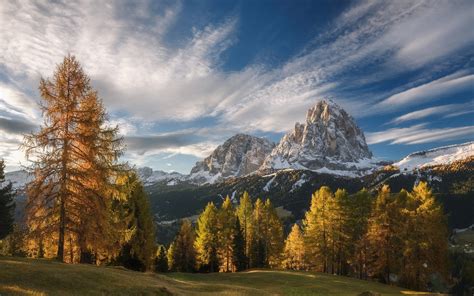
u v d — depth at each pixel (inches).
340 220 2171.5
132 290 749.9
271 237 2864.2
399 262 1850.4
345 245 2167.8
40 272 721.6
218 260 2669.8
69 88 1067.3
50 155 1018.7
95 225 1060.5
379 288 1547.7
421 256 1780.3
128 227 1542.8
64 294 616.7
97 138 1051.9
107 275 832.3
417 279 1790.1
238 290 1077.1
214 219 2655.0
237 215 2987.2
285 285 1514.5
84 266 926.4
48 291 613.9
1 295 519.8
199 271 2687.0
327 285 1525.6
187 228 2795.3
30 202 1006.4
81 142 1042.7
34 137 1005.2
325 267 2281.0
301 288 1441.9
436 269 1787.6
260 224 2896.2
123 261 1558.8
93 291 685.9
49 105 1043.9
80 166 1062.4
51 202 1031.6
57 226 1026.7
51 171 1019.9
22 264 770.8
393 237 1879.9
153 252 1670.8
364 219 2169.0
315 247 2245.3
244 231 2928.2
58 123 1042.1
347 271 2364.7
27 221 1007.6
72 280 722.8
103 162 1075.3
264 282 1596.9
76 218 1056.2
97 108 1073.5
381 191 1961.1
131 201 1569.9
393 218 1876.2
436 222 1788.9
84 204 1049.5
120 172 1108.5
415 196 1955.0
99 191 1083.9
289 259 3260.3
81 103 1075.9
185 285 1064.8
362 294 1098.7
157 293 776.3
